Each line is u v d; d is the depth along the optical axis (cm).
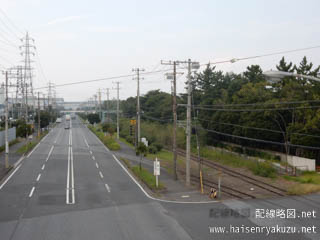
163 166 4194
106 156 4844
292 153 4662
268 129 4584
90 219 1861
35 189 2675
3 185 2822
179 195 2583
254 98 4956
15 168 3684
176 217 1930
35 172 3469
